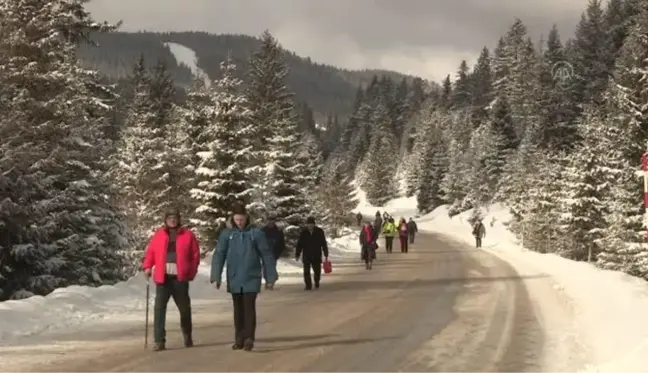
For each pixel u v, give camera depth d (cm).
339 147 17700
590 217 4134
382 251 3994
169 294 970
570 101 7669
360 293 1766
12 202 1578
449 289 1855
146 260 968
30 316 1125
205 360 880
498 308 1448
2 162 1584
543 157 6038
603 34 8950
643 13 4062
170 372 805
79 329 1105
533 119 8769
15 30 1888
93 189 1945
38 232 1648
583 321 1230
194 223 2650
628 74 3619
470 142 10750
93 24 2239
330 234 5456
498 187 8531
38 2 2000
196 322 1243
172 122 4244
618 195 3372
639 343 936
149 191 3152
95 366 831
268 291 1822
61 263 1709
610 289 1681
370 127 16650
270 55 4756
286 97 4738
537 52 11519
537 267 2655
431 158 10719
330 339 1059
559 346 998
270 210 3006
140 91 5366
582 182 4147
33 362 845
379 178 12731
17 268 1688
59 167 1798
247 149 2697
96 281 1862
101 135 2131
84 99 2006
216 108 2714
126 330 1108
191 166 2975
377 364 871
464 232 7075
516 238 5972
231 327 1178
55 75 1884
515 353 949
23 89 1745
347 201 6006
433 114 13525
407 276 2295
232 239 958
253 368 835
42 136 1806
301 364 864
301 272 2486
